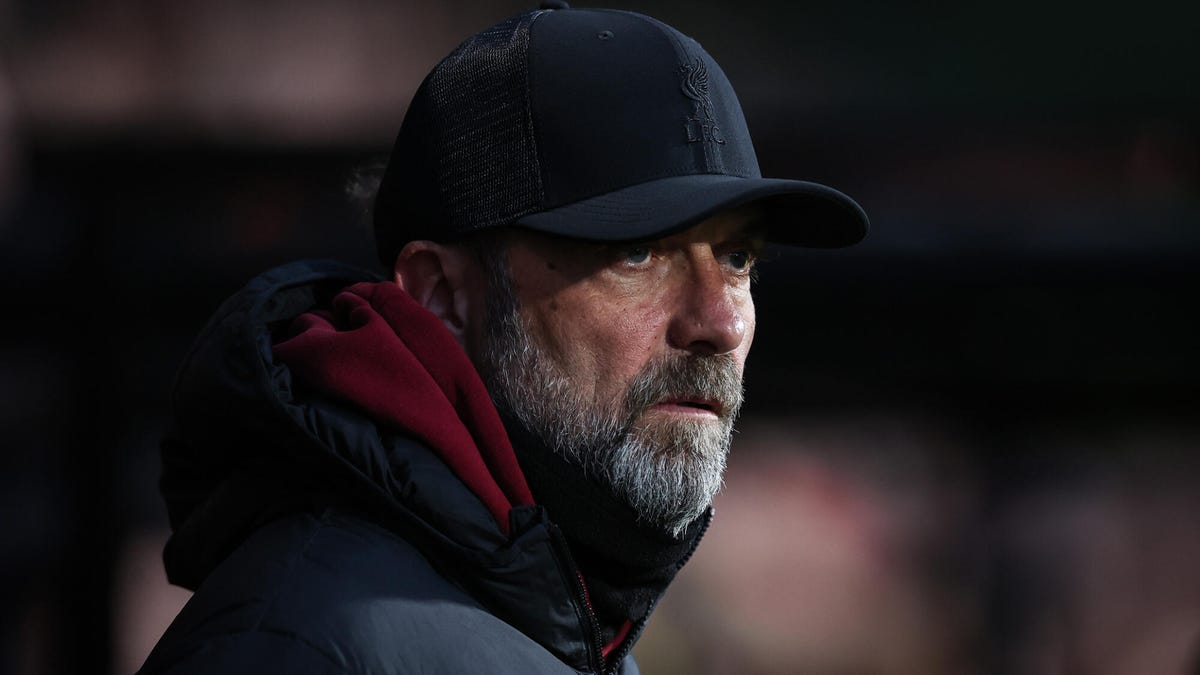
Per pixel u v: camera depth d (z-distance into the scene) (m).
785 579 17.73
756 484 17.95
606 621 5.11
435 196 5.15
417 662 4.12
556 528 4.50
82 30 16.19
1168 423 17.53
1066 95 16.42
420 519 4.40
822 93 16.39
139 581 16.69
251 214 16.12
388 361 4.64
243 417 4.57
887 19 16.64
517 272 5.02
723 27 16.53
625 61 5.04
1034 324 16.56
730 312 4.97
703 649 17.44
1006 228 16.19
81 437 15.80
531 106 4.96
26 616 15.92
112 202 15.86
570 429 4.95
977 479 17.84
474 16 16.91
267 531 4.53
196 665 4.00
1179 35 16.50
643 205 4.82
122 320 15.73
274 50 16.39
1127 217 16.22
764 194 4.83
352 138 16.17
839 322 16.58
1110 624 17.66
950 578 17.91
